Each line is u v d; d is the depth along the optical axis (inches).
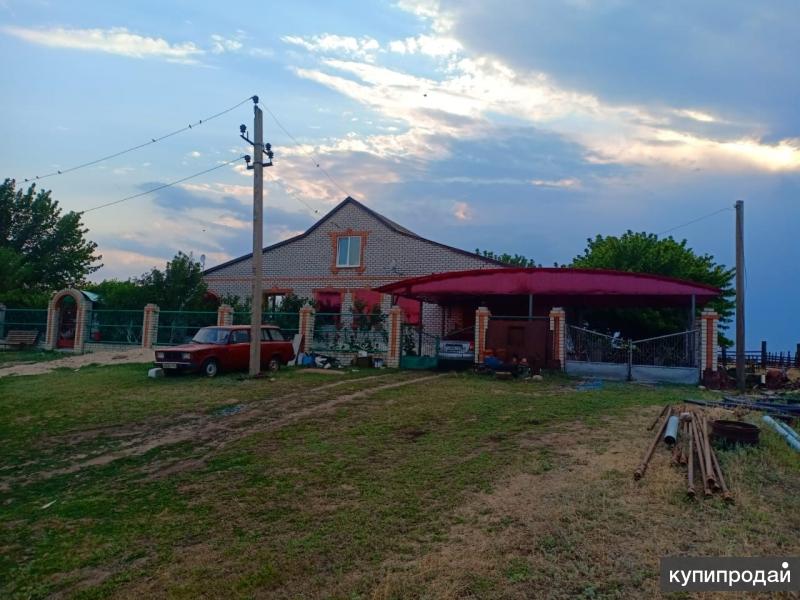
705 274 1078.4
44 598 204.1
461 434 388.5
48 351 1058.1
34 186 1508.4
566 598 183.2
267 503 280.8
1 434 431.8
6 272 1268.5
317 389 593.0
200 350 681.6
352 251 1147.3
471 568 203.0
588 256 1222.9
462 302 995.9
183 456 369.1
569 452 333.4
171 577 212.8
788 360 1115.3
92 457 373.4
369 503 272.1
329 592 195.8
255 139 703.1
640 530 226.1
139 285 1083.3
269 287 1201.4
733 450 326.3
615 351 722.2
